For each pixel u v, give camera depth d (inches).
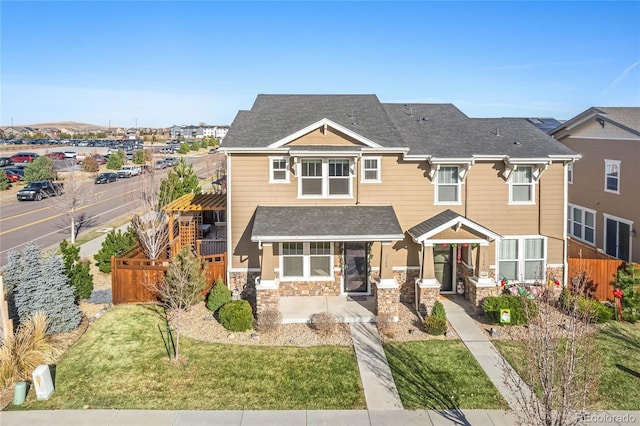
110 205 1771.7
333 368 566.9
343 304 757.3
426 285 739.4
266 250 703.1
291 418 467.8
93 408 479.5
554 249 815.1
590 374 400.8
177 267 701.3
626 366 577.6
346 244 793.6
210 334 659.4
